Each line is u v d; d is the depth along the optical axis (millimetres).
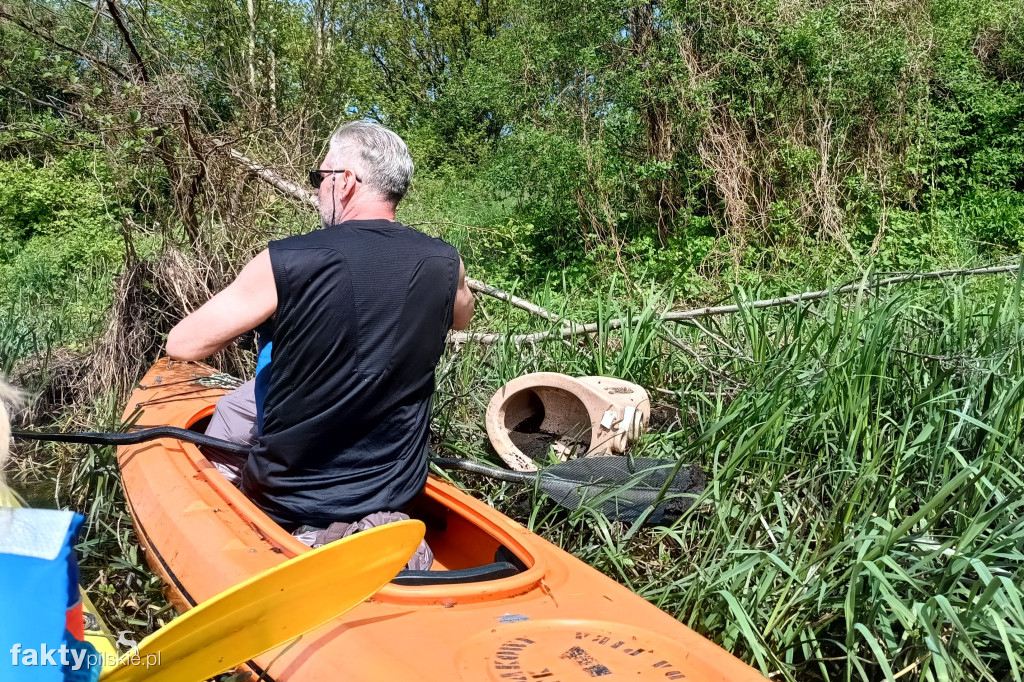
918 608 2240
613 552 2947
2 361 5031
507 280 9062
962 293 4203
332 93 10531
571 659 1780
